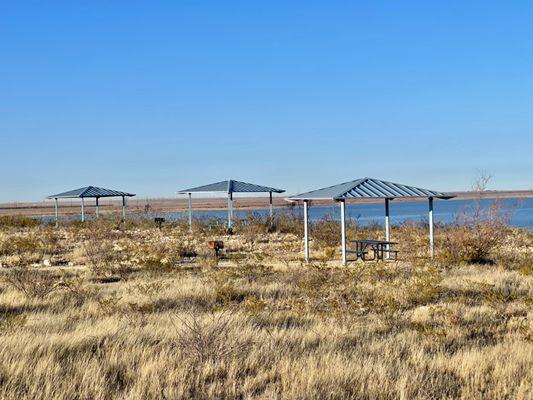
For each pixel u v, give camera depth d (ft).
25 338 29.37
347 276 51.47
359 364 25.68
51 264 73.92
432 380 23.91
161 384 23.61
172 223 131.34
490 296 42.88
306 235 74.13
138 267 66.74
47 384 22.80
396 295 44.19
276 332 31.83
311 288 46.78
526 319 36.63
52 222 139.23
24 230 121.60
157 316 37.45
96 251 75.77
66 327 34.37
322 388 23.03
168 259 74.49
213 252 82.89
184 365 25.71
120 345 29.32
